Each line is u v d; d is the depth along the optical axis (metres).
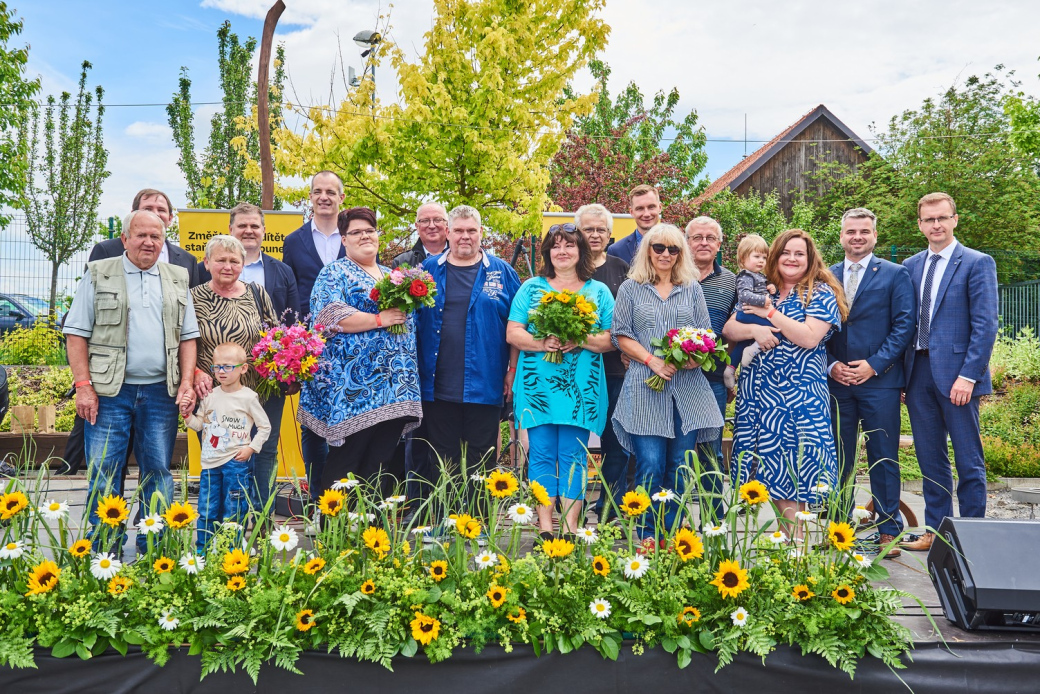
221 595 2.58
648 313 3.71
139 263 3.51
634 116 17.25
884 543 3.84
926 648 2.61
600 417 3.79
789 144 21.25
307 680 2.54
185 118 19.80
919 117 18.53
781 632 2.58
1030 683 2.57
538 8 8.63
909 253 11.29
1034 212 17.08
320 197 4.72
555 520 3.84
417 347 3.95
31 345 9.11
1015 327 11.53
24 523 2.79
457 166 8.55
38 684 2.54
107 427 3.46
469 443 3.95
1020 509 5.91
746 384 3.77
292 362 3.39
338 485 2.96
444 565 2.68
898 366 3.95
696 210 13.62
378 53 8.44
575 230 3.86
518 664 2.58
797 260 3.71
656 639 2.60
